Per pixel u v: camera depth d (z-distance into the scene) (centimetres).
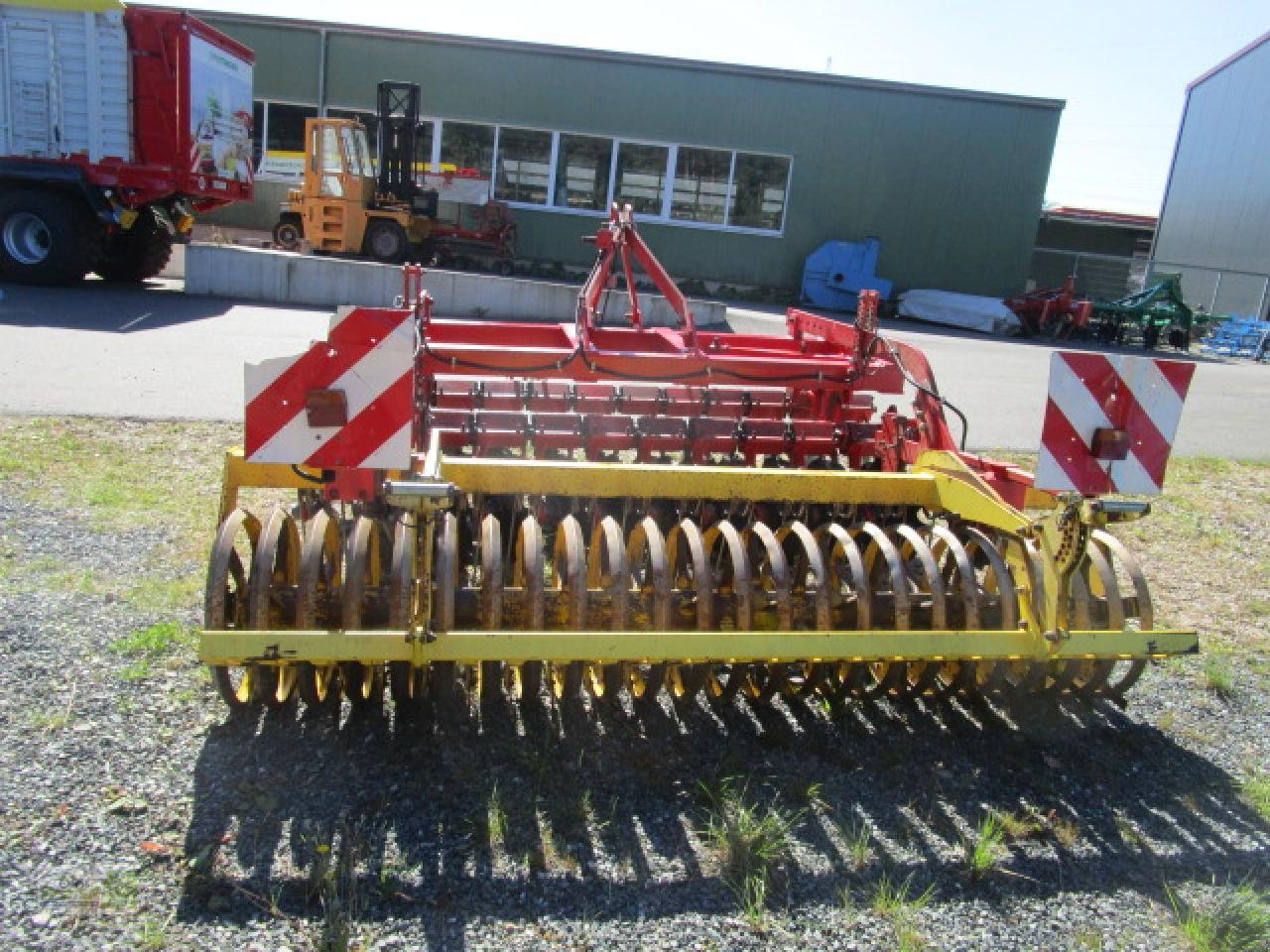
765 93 2469
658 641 333
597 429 544
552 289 1589
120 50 1384
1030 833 331
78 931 253
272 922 263
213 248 1491
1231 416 1243
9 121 1397
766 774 352
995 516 388
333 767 333
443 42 2420
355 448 328
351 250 2008
